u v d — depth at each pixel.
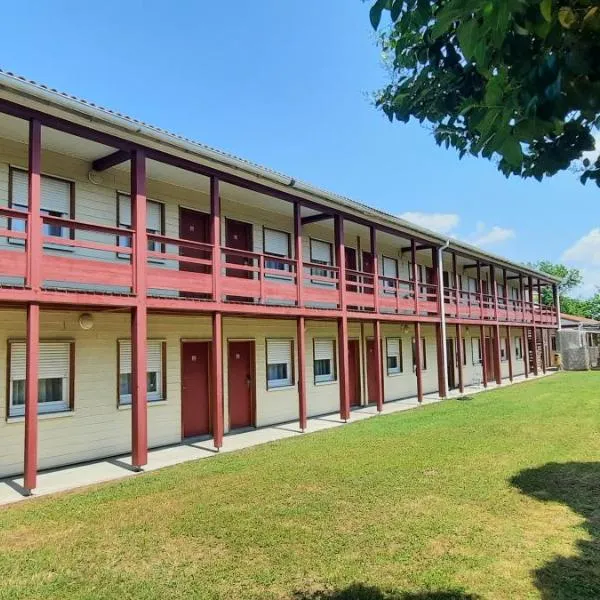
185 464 8.98
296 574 4.51
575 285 60.12
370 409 16.05
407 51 2.67
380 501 6.48
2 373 8.64
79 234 9.77
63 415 9.30
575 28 1.65
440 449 9.52
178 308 9.41
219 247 10.32
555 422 12.22
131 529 5.72
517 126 1.85
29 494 7.25
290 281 14.62
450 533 5.36
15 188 8.95
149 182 11.15
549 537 5.23
